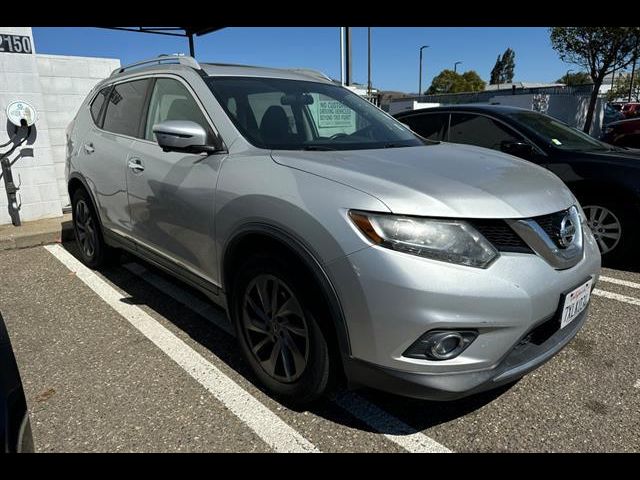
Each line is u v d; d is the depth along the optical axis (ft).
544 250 6.71
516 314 6.24
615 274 13.99
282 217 6.96
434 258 6.07
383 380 6.39
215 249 8.42
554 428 7.45
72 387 8.49
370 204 6.30
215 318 11.23
